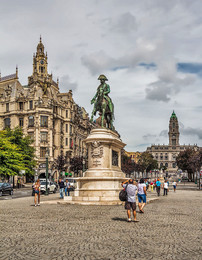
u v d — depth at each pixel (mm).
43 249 8320
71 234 10422
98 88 24078
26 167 65000
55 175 82812
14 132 65875
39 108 78938
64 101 91000
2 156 52375
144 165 145500
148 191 50031
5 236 10148
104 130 22406
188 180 129625
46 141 79188
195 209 19156
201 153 86000
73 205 20203
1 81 88750
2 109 83438
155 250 8258
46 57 93000
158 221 13516
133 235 10258
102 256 7602
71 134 91750
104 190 21016
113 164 22750
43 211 17344
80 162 86812
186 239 9727
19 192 49344
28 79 91250
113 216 14906
